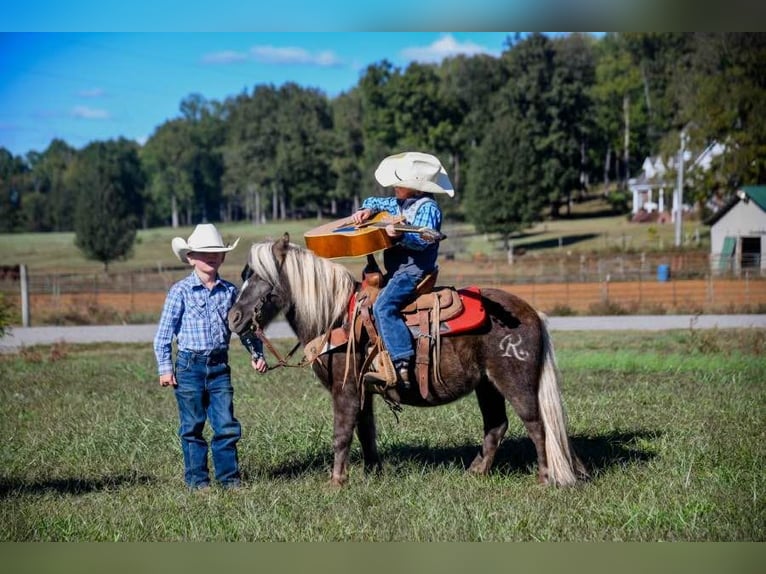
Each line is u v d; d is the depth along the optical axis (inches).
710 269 1673.2
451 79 4119.1
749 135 2276.1
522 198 2571.4
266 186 4284.0
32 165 6141.7
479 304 296.5
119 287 1694.1
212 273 314.8
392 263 297.6
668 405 459.8
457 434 388.8
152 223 5059.1
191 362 312.0
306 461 349.1
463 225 3068.4
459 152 3646.7
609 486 296.7
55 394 550.3
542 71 3403.1
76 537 265.4
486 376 301.4
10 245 3526.1
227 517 275.4
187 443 314.7
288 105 4603.8
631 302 1222.9
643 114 3676.2
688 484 296.8
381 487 301.0
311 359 299.4
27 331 1053.8
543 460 298.5
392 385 292.0
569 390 514.9
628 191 3447.3
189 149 5093.5
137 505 291.4
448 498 282.7
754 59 2274.9
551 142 3238.2
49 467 351.3
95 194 2492.6
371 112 3878.0
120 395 540.7
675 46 3427.7
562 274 1710.1
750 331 843.4
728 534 255.4
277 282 299.3
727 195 2373.3
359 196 3661.4
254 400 503.5
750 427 392.2
